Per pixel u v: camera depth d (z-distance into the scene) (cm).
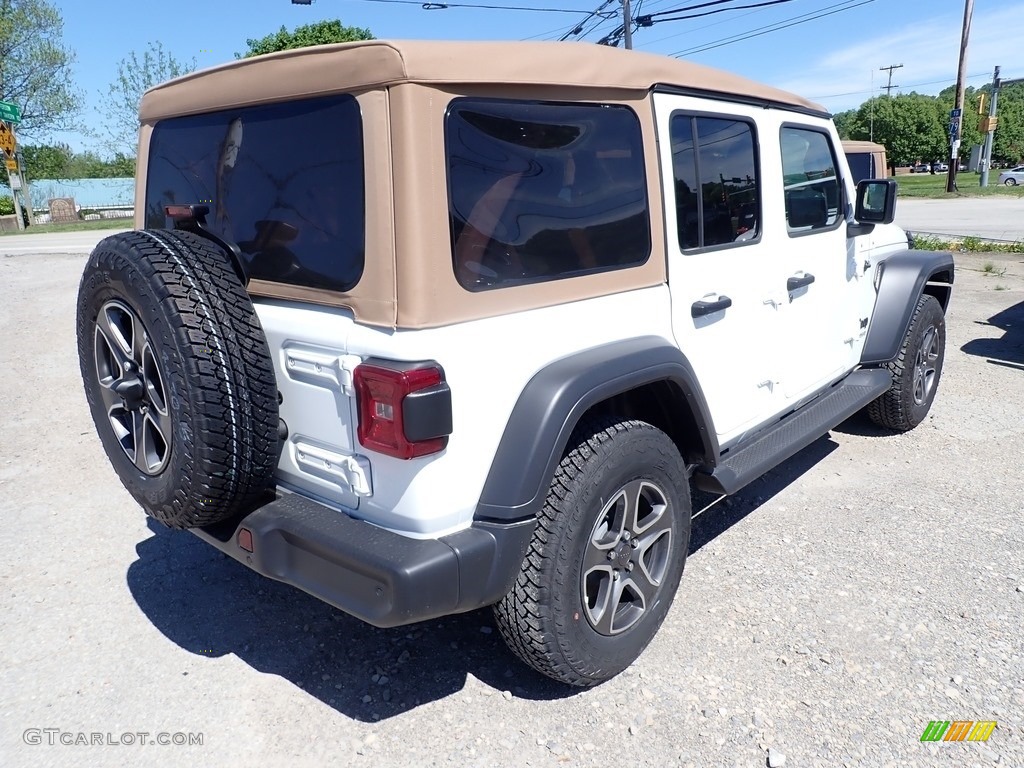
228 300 234
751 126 344
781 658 289
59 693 280
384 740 255
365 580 221
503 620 252
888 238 507
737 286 333
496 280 231
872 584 337
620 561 269
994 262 1325
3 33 3325
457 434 221
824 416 403
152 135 308
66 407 603
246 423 233
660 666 288
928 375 520
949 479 443
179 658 300
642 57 282
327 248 232
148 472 260
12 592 346
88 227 2595
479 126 225
